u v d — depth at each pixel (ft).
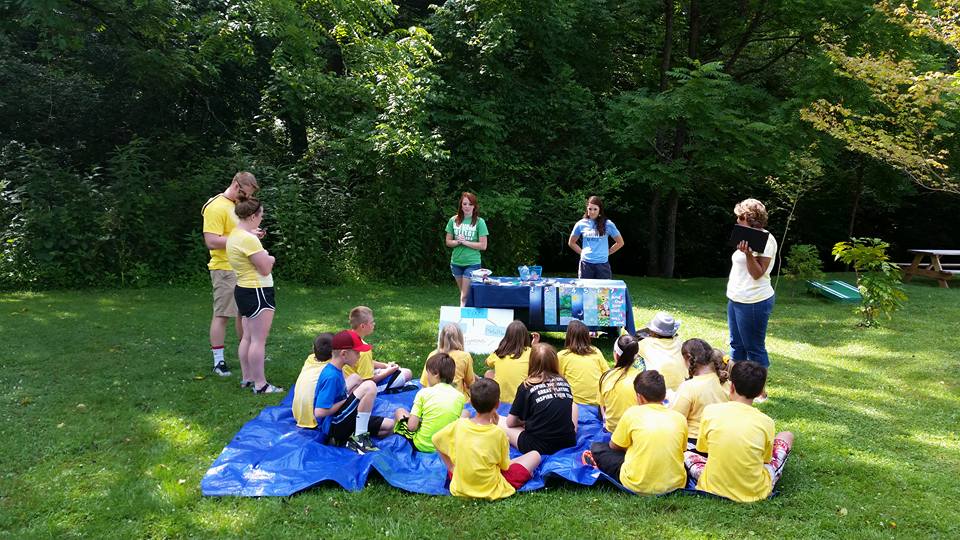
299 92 38.27
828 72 40.09
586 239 26.17
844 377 20.94
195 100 45.47
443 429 12.39
